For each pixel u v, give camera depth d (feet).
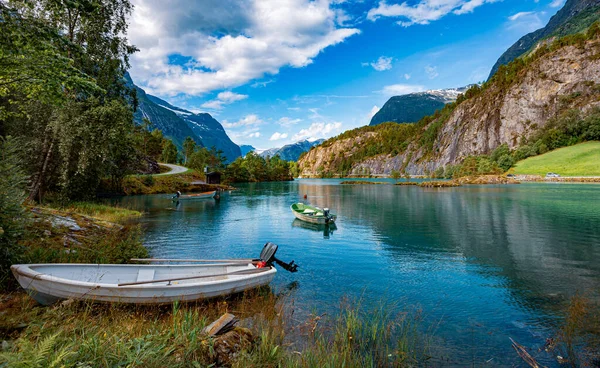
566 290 33.63
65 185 74.54
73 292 23.25
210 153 460.96
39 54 29.40
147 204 130.31
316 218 80.74
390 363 19.72
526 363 19.92
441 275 39.60
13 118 75.66
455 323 25.86
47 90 31.89
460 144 568.00
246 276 30.17
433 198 153.48
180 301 26.37
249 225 80.28
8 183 26.32
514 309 28.73
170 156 436.76
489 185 258.78
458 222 81.51
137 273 29.96
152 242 59.21
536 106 484.74
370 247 55.98
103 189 160.97
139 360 13.19
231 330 20.17
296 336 23.04
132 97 86.89
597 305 28.84
